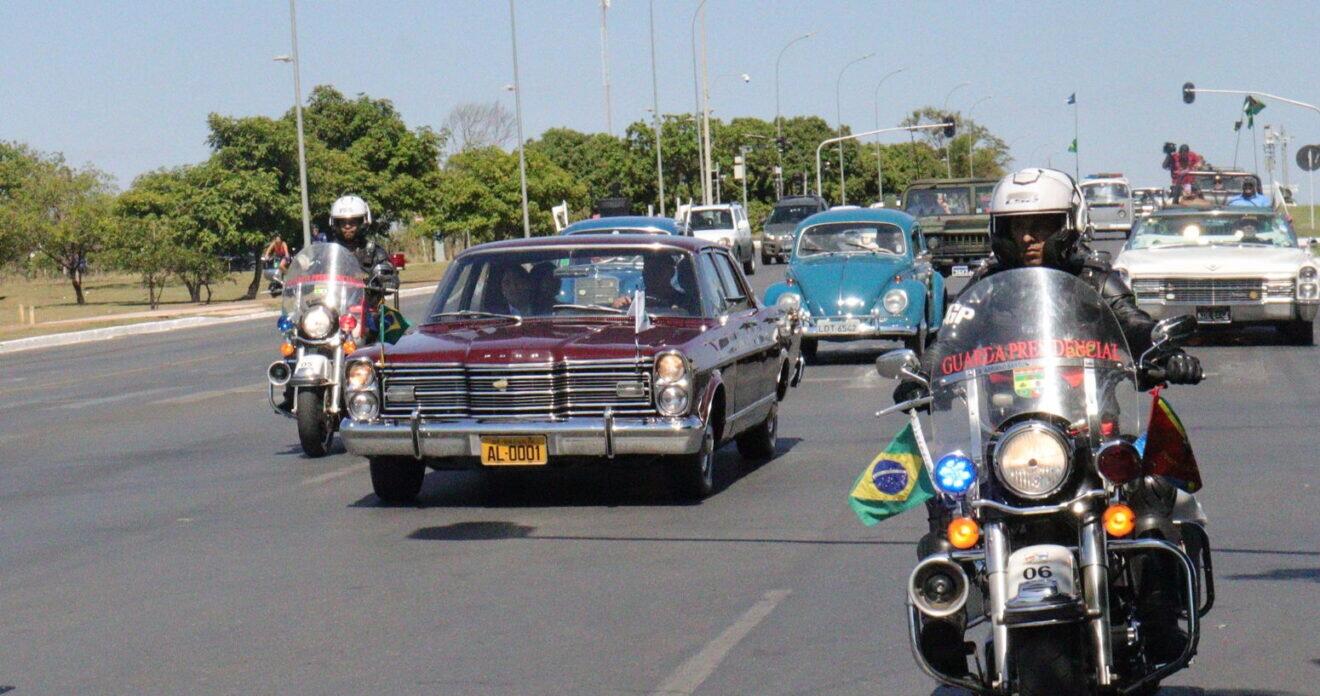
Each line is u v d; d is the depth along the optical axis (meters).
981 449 5.08
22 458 14.55
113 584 8.57
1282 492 10.20
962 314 5.38
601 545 9.26
